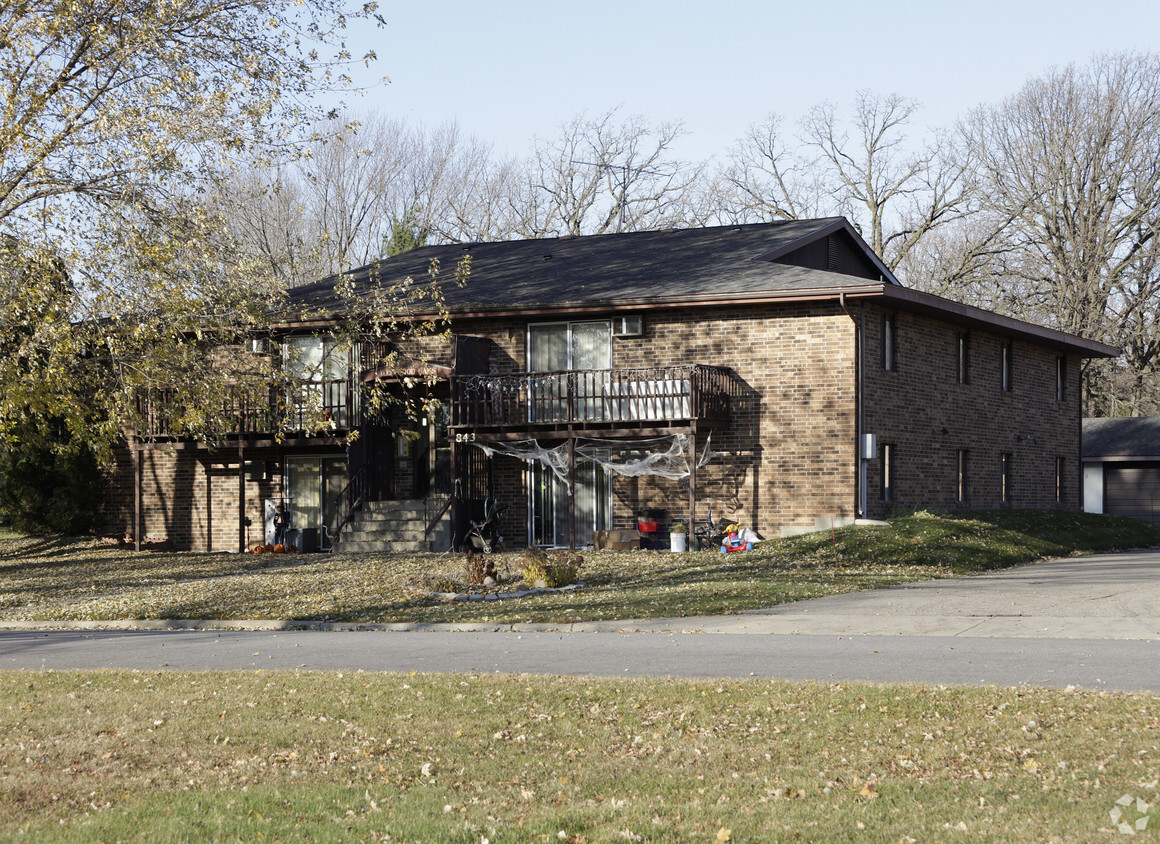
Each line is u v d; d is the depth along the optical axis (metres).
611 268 28.72
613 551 24.75
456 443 25.95
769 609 16.22
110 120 16.97
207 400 17.86
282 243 46.62
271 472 29.48
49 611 19.66
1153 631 13.49
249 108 17.73
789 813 6.54
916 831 6.12
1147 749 7.46
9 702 10.54
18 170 17.22
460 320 27.41
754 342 25.14
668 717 9.11
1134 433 39.41
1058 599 16.38
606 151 58.66
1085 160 49.59
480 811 6.83
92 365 17.52
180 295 17.22
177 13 17.38
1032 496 32.06
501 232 59.12
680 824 6.42
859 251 32.78
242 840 6.28
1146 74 48.94
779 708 9.19
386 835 6.33
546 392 26.52
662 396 24.33
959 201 54.25
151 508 30.48
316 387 27.89
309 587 20.52
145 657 13.81
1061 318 50.69
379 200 56.12
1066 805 6.41
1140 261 49.44
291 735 8.85
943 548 21.73
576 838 6.27
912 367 26.41
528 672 11.63
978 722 8.42
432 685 10.65
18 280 16.59
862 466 24.28
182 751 8.40
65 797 7.29
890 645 12.82
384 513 26.89
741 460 25.16
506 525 27.25
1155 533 31.09
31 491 30.27
